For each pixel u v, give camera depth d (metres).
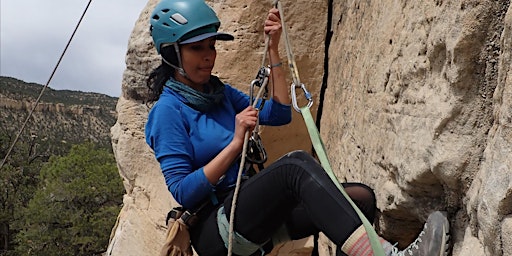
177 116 2.64
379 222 3.54
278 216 2.53
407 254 2.50
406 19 3.22
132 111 6.99
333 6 5.71
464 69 2.41
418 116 2.87
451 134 2.52
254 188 2.48
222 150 2.61
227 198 2.56
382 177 3.45
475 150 2.43
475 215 2.37
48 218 22.72
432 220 2.52
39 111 84.25
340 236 2.21
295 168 2.37
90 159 25.88
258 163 2.71
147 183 7.02
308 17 5.79
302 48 5.79
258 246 2.61
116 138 7.41
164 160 2.59
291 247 5.80
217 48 5.77
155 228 6.85
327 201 2.25
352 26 4.87
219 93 2.76
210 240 2.61
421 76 2.92
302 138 5.93
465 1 2.38
